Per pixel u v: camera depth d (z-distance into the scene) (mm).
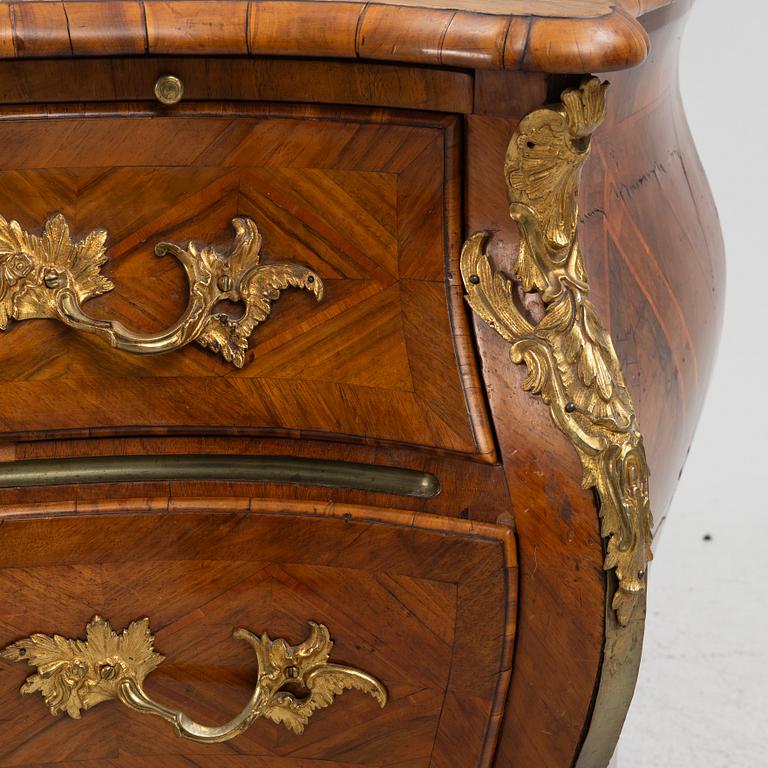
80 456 938
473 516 922
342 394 911
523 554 923
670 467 1147
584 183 921
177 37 792
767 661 1838
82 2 794
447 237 862
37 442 932
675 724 1735
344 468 943
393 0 818
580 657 936
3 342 897
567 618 928
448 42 777
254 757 1048
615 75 960
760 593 1970
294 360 908
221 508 943
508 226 853
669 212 1104
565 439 878
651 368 1015
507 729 1001
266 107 845
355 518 938
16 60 816
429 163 850
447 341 880
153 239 877
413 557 944
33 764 1036
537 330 863
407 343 890
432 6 801
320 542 953
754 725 1730
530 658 960
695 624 1910
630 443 882
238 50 800
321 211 872
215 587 975
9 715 1011
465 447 894
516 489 902
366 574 962
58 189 862
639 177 1043
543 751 987
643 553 910
